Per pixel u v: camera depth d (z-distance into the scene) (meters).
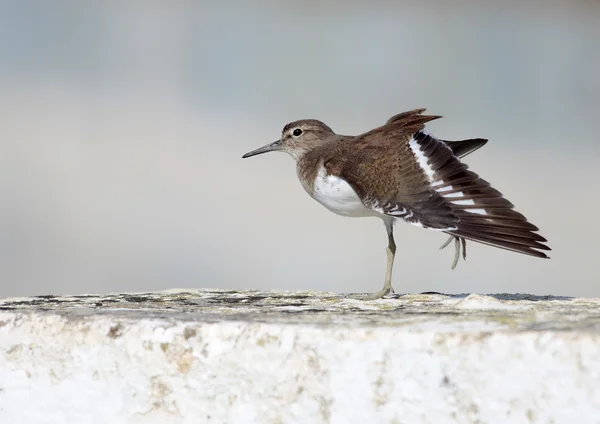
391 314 8.68
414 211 10.20
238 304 9.88
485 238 9.41
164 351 8.09
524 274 23.36
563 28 41.31
